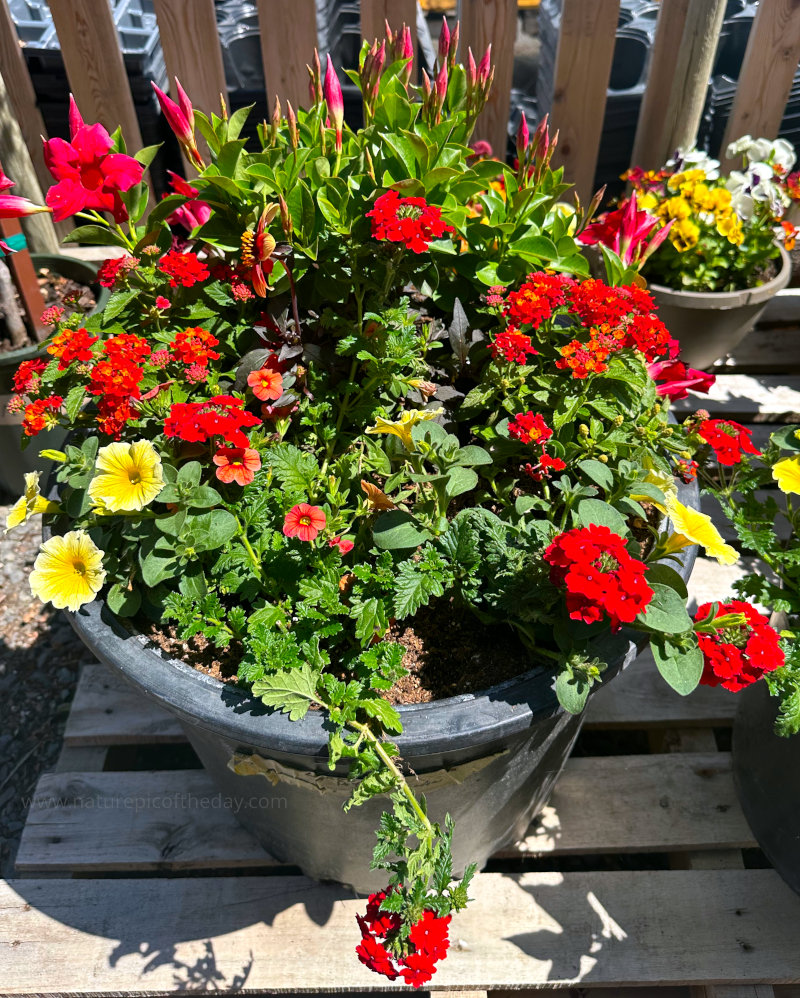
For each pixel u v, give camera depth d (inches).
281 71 107.8
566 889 69.4
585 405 60.7
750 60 106.9
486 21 103.8
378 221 53.7
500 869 78.6
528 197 63.9
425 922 44.4
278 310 62.4
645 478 54.3
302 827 61.5
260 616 50.4
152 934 67.4
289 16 102.3
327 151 65.6
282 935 67.2
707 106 129.6
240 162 60.6
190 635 50.7
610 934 67.1
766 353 114.6
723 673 49.0
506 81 109.4
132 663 50.2
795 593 62.5
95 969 65.6
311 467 56.2
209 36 103.2
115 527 54.7
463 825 61.6
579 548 44.9
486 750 51.6
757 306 102.0
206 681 49.5
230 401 51.0
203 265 60.6
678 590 50.7
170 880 70.5
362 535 57.3
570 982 64.8
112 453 50.2
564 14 101.6
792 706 56.4
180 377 58.6
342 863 64.5
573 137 113.6
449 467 53.3
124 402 51.3
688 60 104.7
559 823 73.5
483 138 114.8
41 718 87.7
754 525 65.1
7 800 82.3
